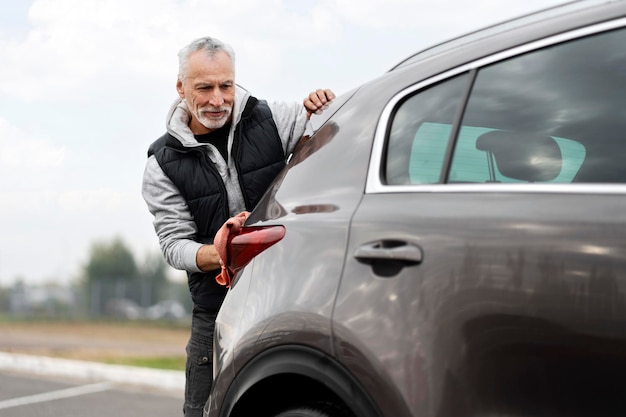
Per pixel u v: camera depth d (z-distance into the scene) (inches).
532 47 84.6
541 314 72.8
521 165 80.6
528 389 73.3
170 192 126.1
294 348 90.4
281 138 125.9
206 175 124.0
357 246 87.6
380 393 81.9
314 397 94.7
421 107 92.0
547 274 73.0
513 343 74.2
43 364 416.8
